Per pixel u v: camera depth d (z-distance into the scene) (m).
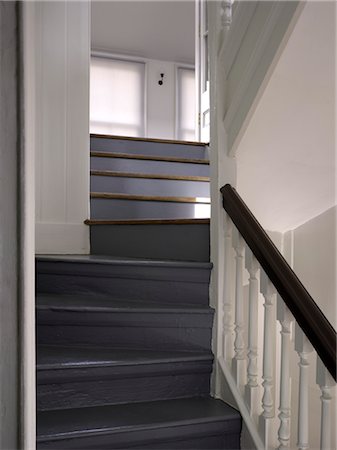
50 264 1.84
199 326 1.65
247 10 1.50
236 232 1.58
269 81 1.41
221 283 1.64
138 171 2.78
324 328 1.15
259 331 1.91
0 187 0.64
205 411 1.46
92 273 1.81
